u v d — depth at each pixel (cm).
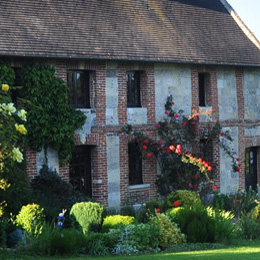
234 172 2445
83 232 1486
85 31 2006
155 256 1209
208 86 2392
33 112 1780
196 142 2231
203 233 1484
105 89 2027
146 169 2156
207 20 2553
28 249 1276
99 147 2011
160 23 2323
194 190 2159
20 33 1812
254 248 1382
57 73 1878
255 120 2589
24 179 1532
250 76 2572
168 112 2209
